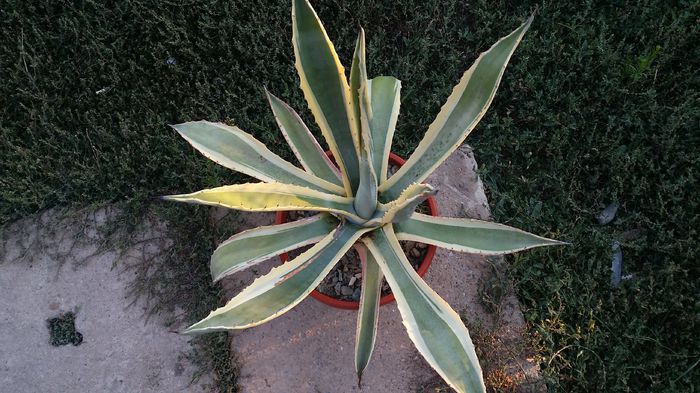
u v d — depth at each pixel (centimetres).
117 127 266
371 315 175
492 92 177
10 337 241
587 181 257
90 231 253
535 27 272
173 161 256
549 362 226
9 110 270
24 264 250
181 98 270
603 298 239
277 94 271
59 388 235
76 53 273
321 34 161
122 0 276
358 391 227
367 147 151
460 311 237
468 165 257
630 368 227
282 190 168
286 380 230
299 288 170
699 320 226
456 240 185
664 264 239
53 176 254
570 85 264
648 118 258
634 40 271
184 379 234
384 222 174
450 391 226
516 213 248
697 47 263
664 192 248
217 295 241
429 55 273
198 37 275
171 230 251
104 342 239
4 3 275
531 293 240
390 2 277
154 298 244
